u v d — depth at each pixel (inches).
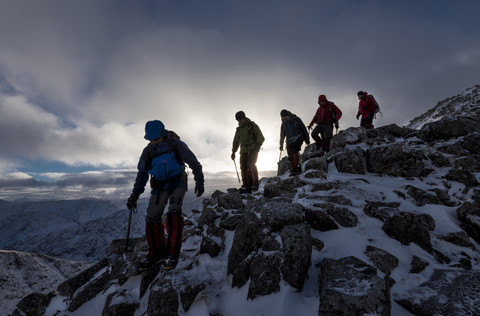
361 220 145.4
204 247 162.9
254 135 273.6
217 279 139.8
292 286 108.6
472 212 131.7
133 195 147.9
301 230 120.8
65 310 176.4
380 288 89.7
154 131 139.1
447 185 168.2
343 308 86.0
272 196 208.7
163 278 140.4
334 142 289.6
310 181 211.8
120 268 182.7
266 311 104.0
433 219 134.3
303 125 267.0
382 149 210.8
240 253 137.6
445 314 85.8
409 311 93.6
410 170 195.2
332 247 128.0
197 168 142.9
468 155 189.0
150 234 144.1
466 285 96.0
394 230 130.0
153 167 140.0
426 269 109.6
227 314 115.6
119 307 143.9
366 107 373.4
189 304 126.4
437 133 226.2
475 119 224.8
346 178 205.5
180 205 138.8
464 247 119.8
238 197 216.1
